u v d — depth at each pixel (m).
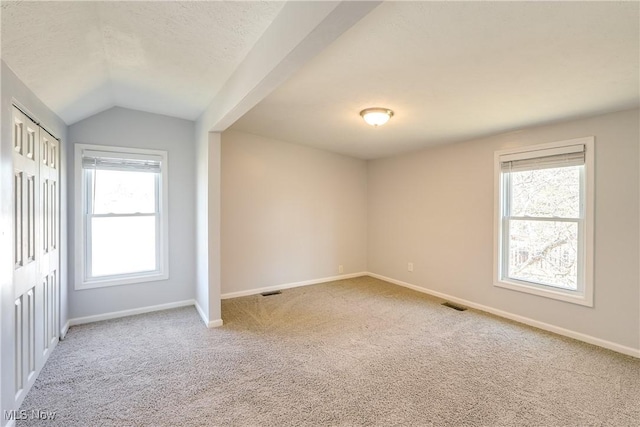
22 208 2.00
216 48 2.16
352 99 2.78
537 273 3.32
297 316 3.53
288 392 2.10
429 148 4.44
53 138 2.68
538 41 1.75
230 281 4.25
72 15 1.70
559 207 3.15
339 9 1.24
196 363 2.47
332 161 5.16
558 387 2.17
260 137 4.45
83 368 2.39
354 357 2.58
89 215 3.34
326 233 5.11
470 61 2.02
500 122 3.17
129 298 3.53
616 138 2.71
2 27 1.48
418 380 2.25
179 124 3.76
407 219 4.79
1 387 1.64
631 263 2.64
